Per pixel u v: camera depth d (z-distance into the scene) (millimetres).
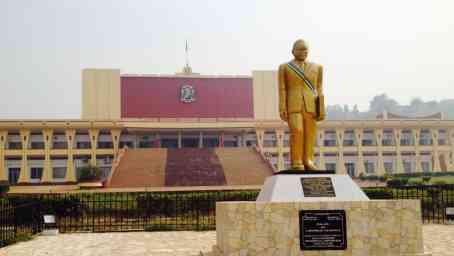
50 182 75375
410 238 13242
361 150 82625
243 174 65375
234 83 91250
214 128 81750
